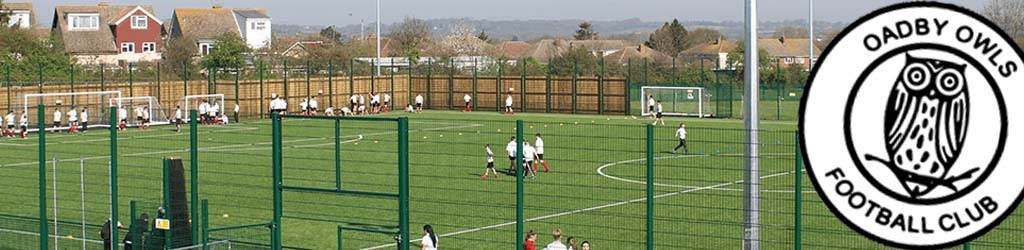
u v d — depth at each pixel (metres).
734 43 153.62
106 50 117.56
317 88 72.25
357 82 74.25
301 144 50.47
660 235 25.78
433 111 75.44
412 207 30.78
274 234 20.41
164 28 130.38
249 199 31.70
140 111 60.22
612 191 33.78
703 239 25.16
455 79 76.38
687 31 182.12
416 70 81.56
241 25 140.50
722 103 70.00
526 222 28.12
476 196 33.06
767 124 62.28
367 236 26.06
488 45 146.00
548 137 54.44
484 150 47.47
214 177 37.16
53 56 80.31
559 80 73.12
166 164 20.53
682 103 72.12
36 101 58.91
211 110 63.22
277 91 70.25
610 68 82.19
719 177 36.81
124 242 21.25
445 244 25.31
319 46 120.88
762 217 27.36
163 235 20.61
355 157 44.81
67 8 118.44
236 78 65.62
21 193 32.62
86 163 41.53
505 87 74.75
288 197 32.31
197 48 113.62
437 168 40.62
